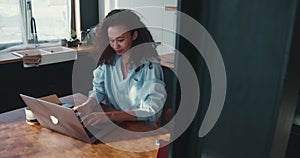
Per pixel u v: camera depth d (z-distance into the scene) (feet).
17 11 10.38
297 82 1.06
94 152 3.36
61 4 11.50
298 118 1.70
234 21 1.05
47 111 3.68
